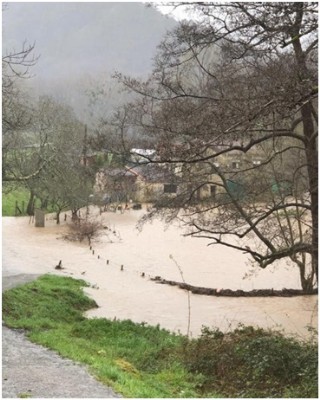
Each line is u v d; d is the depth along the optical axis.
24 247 28.70
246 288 21.06
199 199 14.24
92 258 26.34
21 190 43.03
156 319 15.02
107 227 35.72
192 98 12.55
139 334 12.21
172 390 8.12
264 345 9.33
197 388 8.70
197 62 12.96
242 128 10.12
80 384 7.29
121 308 16.17
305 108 12.78
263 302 17.64
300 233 16.92
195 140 10.56
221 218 13.75
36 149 29.39
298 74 10.01
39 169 21.73
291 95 9.24
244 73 11.81
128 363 9.55
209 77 12.60
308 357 8.85
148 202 18.86
